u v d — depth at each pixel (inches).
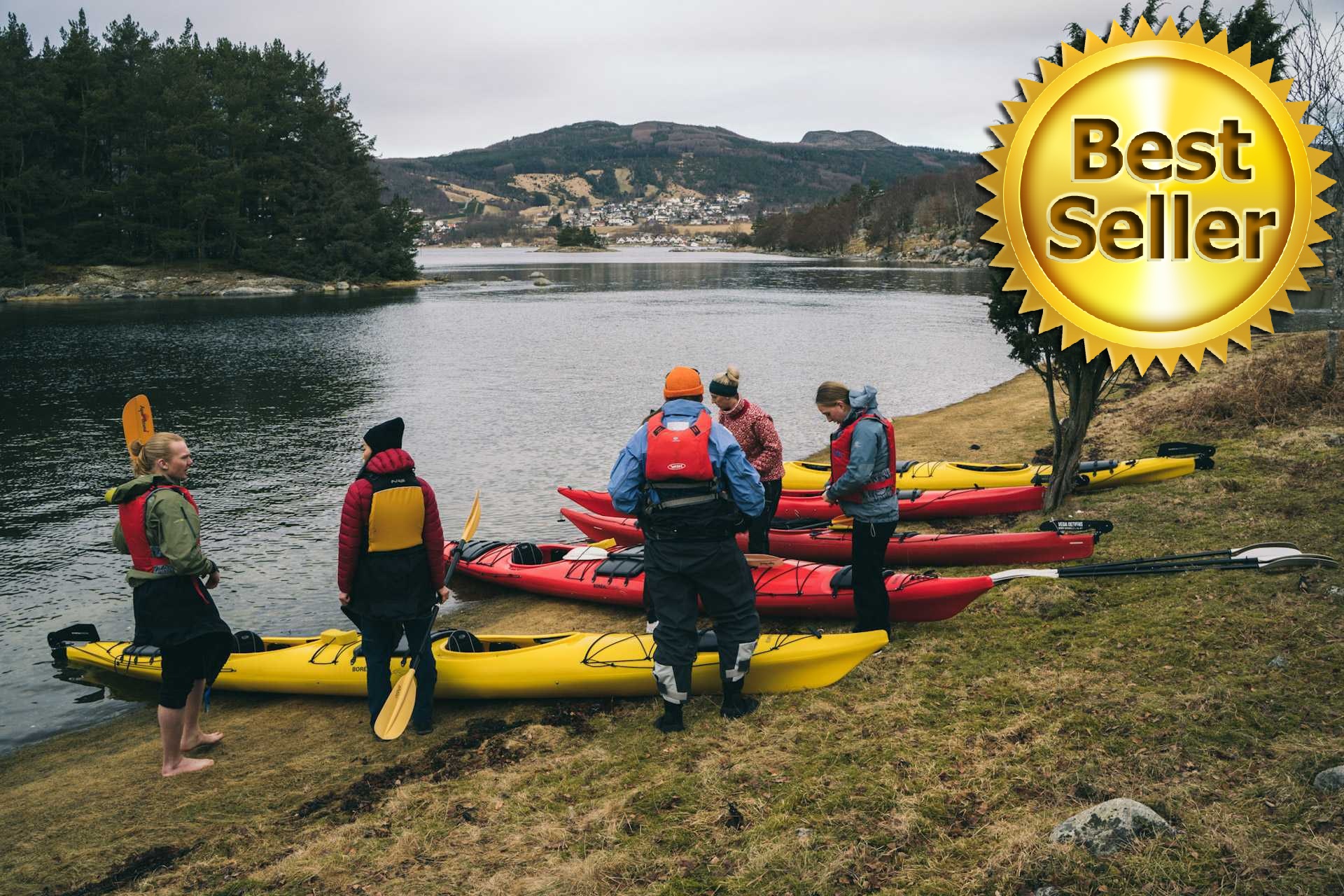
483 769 199.0
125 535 198.5
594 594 315.9
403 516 207.0
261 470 557.9
